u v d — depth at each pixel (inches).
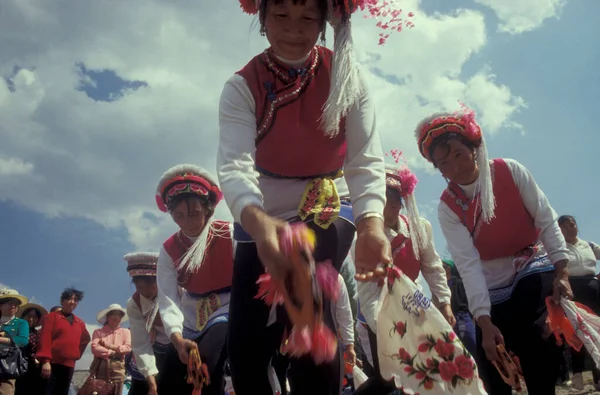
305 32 79.7
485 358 136.6
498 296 138.9
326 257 81.6
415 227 165.3
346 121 84.5
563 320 126.4
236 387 89.4
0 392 274.5
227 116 82.0
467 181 139.4
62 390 303.9
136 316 189.3
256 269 86.3
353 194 81.7
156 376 191.5
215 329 139.7
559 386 256.5
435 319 80.4
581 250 243.0
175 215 144.9
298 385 81.2
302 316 61.1
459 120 137.3
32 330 325.7
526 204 136.1
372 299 150.9
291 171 86.4
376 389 152.2
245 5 86.3
